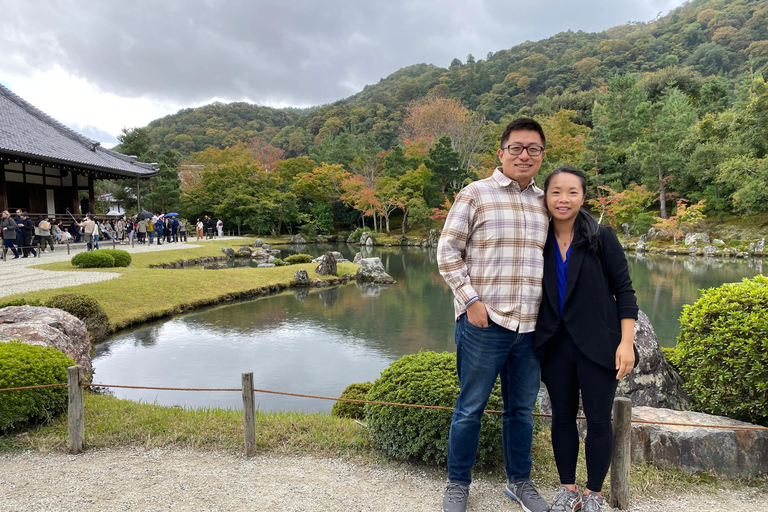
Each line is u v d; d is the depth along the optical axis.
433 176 41.50
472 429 2.42
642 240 30.70
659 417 3.15
